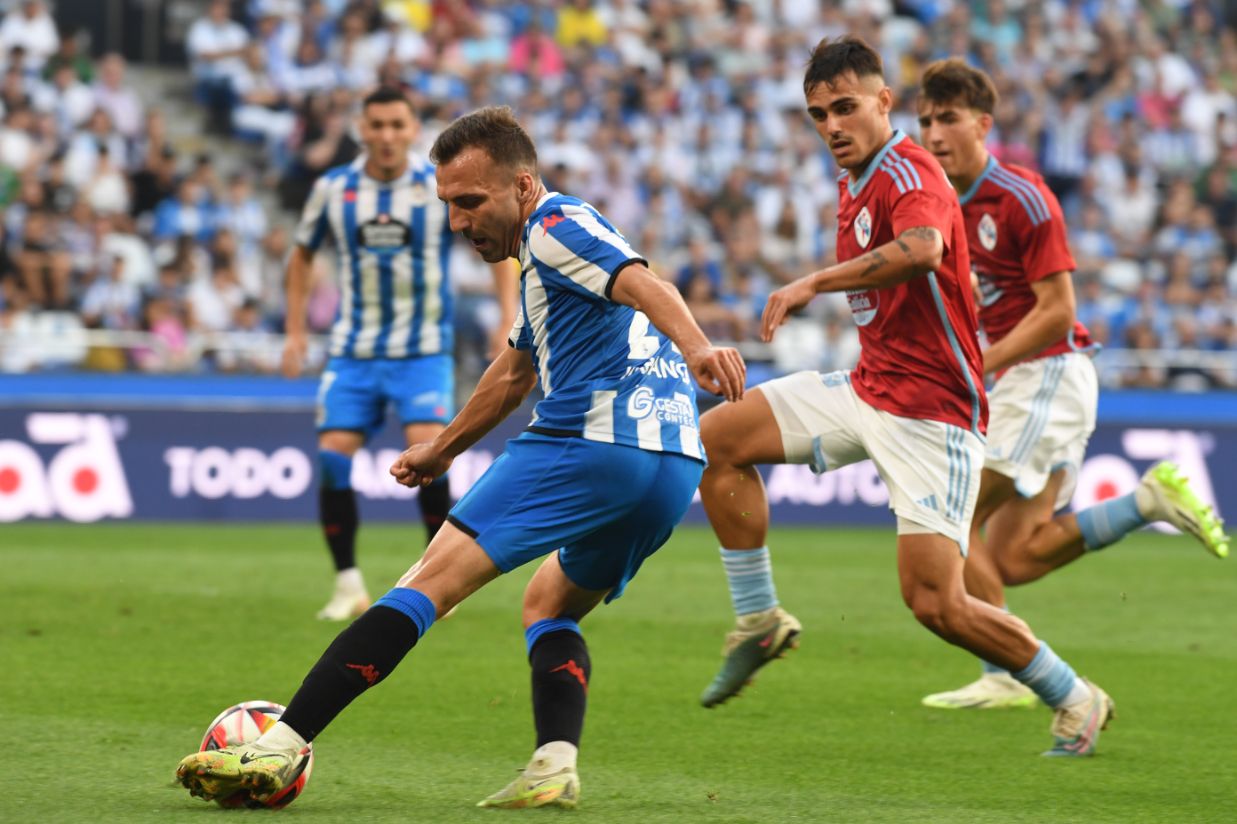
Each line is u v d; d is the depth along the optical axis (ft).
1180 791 51.49
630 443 45.70
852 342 189.06
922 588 56.49
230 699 65.67
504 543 45.62
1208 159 238.27
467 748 56.85
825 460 59.52
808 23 241.76
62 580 107.76
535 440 46.24
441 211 92.73
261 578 111.55
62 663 74.23
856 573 122.42
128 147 199.52
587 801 48.16
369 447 161.17
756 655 60.90
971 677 76.74
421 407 92.99
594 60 226.58
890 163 55.47
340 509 92.58
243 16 222.69
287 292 97.25
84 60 206.18
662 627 92.58
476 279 185.37
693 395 48.26
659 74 228.63
